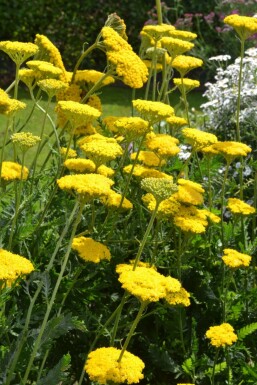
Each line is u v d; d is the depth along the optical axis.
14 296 1.56
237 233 1.98
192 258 1.90
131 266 1.44
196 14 5.09
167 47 2.00
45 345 1.39
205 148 1.84
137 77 1.77
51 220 1.82
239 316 1.85
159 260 1.77
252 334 1.84
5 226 1.61
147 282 1.22
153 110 1.58
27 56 1.67
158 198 1.32
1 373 1.35
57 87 1.72
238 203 1.85
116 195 1.70
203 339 1.80
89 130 1.95
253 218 2.05
